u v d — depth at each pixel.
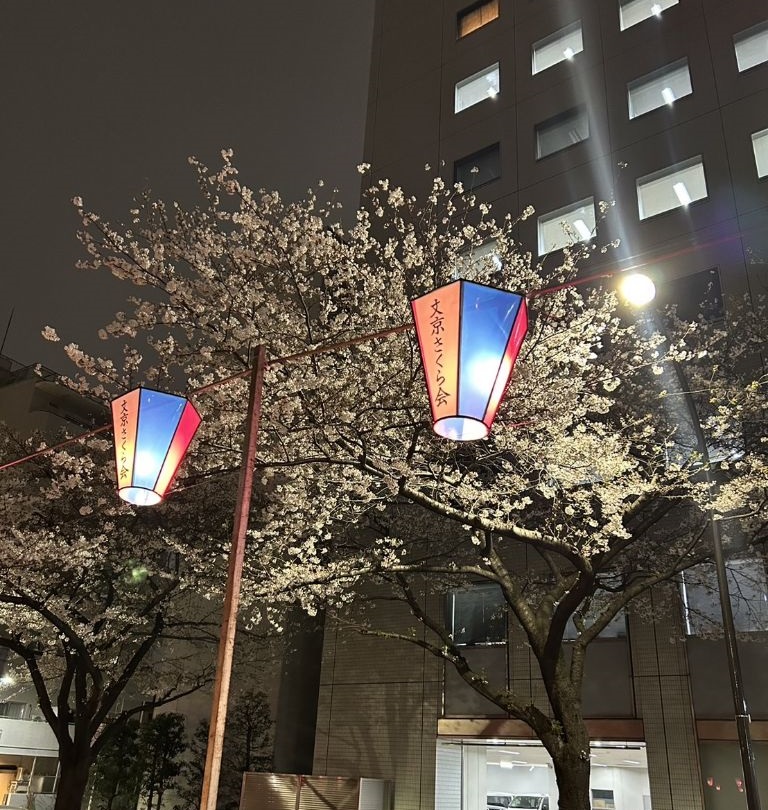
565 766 10.12
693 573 14.67
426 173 23.05
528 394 10.46
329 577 12.74
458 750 16.80
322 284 12.23
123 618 15.84
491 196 21.31
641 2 21.66
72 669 15.35
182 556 17.77
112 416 6.89
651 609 14.82
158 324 10.57
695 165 18.41
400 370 10.22
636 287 8.42
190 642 20.12
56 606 14.30
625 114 20.19
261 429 10.41
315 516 12.85
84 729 14.54
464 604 17.25
